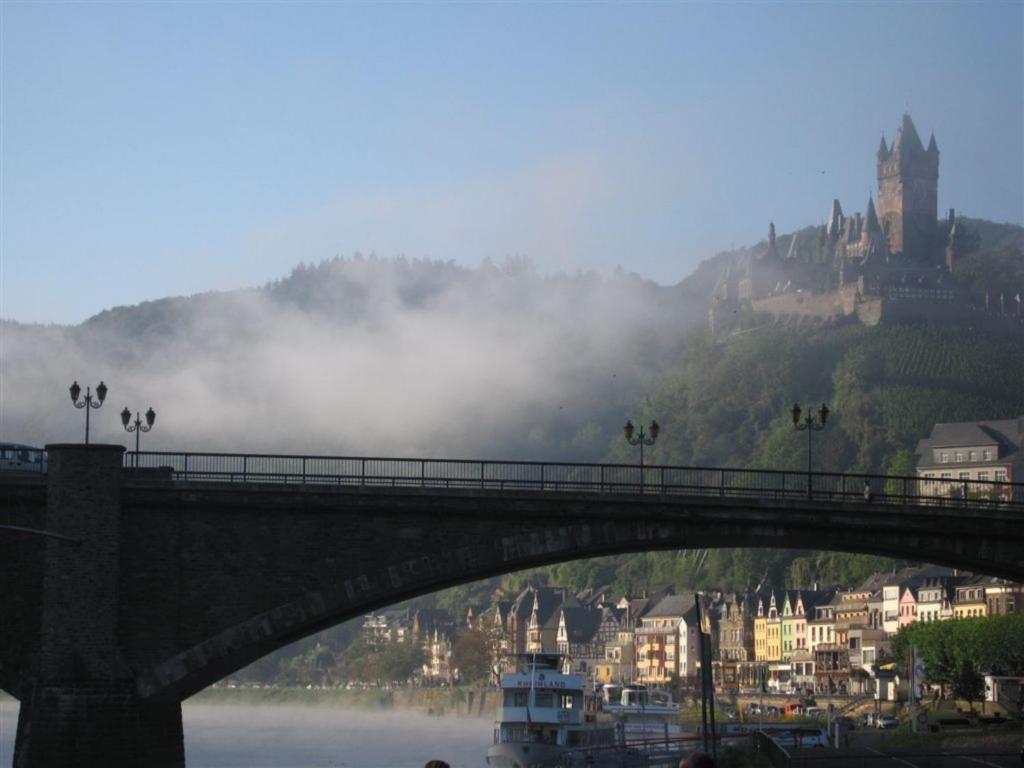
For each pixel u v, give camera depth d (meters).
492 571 86.56
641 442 91.06
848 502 88.50
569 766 113.06
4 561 84.31
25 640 83.88
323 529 85.12
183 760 87.00
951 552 89.56
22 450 93.81
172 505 84.44
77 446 83.75
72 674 82.38
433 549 85.38
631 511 86.50
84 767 81.44
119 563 84.06
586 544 86.12
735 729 143.12
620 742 123.50
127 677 83.44
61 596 82.88
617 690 177.12
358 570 84.94
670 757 114.38
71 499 83.38
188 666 83.69
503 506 85.69
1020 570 91.06
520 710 121.00
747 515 87.31
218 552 84.62
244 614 84.38
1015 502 90.75
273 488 84.69
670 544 88.12
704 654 68.44
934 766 94.56
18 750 83.31
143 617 83.94
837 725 126.38
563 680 121.69
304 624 84.94
